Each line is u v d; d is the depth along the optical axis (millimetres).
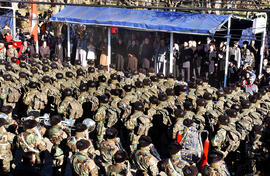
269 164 5168
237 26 17781
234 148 7000
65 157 7164
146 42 17391
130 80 11320
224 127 7152
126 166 5402
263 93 10195
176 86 11492
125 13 17562
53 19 18922
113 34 18609
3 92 9992
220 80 15812
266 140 5535
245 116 8273
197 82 10703
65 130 8070
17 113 11180
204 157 6367
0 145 6438
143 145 5832
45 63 13836
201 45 16516
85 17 17953
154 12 16969
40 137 6594
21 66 12414
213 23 14758
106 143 6449
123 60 18375
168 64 16859
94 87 10031
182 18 15742
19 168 5891
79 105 8828
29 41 20344
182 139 6840
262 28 16594
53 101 10102
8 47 18203
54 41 20750
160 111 8477
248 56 16375
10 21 21781
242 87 12133
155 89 10164
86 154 5758
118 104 8688
